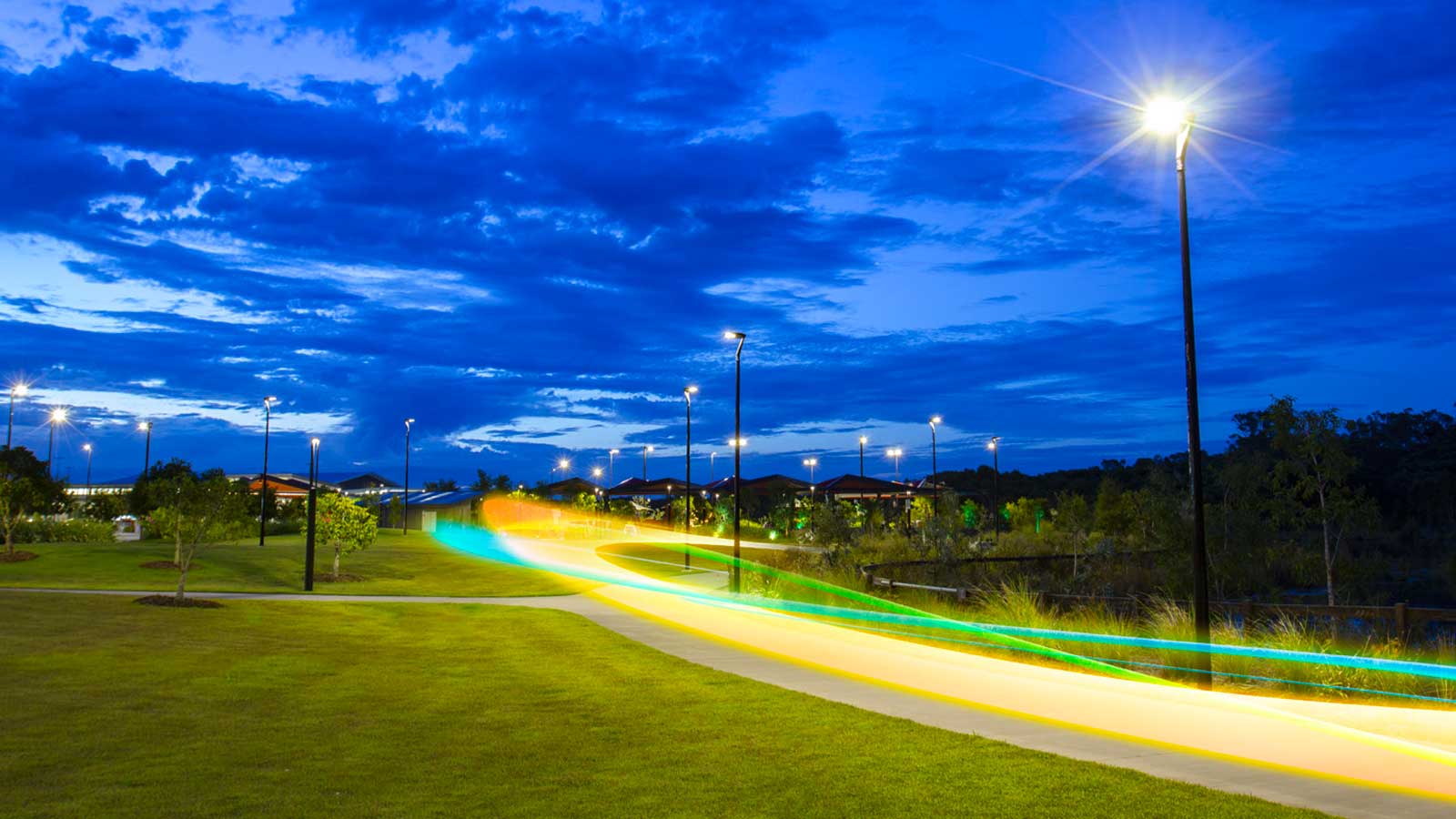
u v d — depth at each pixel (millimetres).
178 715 10445
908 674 14289
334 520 33406
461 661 15641
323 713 10828
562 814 6953
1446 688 11867
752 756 8844
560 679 13734
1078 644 15789
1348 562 25422
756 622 22312
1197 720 10711
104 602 21828
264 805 7082
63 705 10750
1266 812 6984
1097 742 9523
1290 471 24203
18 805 6969
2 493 35656
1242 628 14852
